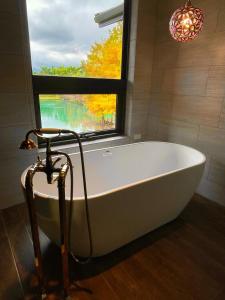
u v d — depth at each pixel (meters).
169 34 2.23
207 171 2.13
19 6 1.58
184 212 1.94
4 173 1.84
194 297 1.16
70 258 1.39
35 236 0.97
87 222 1.15
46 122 2.07
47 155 0.94
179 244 1.54
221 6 1.76
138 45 2.30
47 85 1.95
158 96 2.50
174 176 1.47
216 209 1.99
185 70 2.14
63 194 0.92
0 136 1.74
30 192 0.89
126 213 1.31
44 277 1.25
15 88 1.72
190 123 2.20
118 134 2.63
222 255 1.45
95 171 1.96
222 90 1.87
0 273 1.27
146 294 1.17
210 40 1.89
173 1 2.12
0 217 1.79
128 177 2.19
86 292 1.17
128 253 1.45
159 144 2.27
